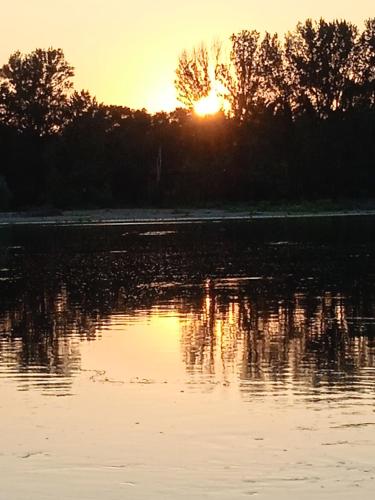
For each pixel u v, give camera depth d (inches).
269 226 2738.7
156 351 709.3
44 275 1381.6
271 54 3902.6
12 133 4205.2
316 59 3818.9
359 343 727.1
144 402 545.0
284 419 501.7
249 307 957.2
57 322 877.2
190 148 4097.0
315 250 1761.8
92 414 520.7
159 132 4180.6
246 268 1421.0
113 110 4530.0
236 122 3966.5
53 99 4345.5
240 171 3912.4
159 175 4084.6
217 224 2950.3
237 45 3932.1
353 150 3777.1
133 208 3946.9
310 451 447.5
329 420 498.0
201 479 415.5
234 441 466.0
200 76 3988.7
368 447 451.2
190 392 567.2
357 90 3801.7
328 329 801.6
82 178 3993.6
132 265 1518.2
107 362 669.3
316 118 3846.0
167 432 483.8
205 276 1302.9
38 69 4352.9
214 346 725.9
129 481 415.5
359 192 3821.4
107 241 2187.5
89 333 804.0
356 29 3814.0
